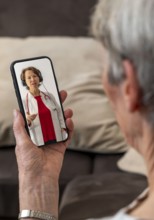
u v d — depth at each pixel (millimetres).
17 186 1872
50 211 1006
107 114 2014
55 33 2393
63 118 1046
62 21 2406
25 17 2422
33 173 1019
